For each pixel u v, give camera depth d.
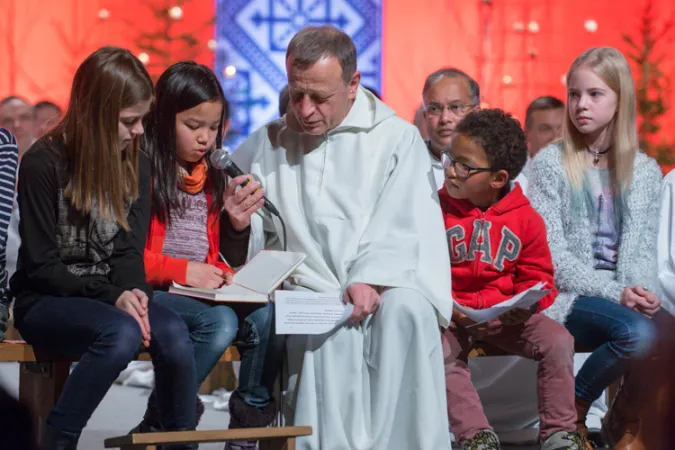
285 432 3.39
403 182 4.21
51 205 3.61
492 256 4.21
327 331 3.83
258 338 3.84
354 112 4.29
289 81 4.07
